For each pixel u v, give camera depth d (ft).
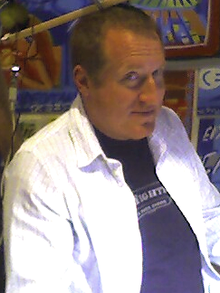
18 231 3.11
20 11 4.14
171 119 3.89
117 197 3.32
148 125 3.25
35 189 3.08
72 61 3.30
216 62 5.29
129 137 3.35
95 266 3.31
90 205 3.22
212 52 5.26
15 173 3.17
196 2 5.16
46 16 5.09
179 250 3.66
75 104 3.46
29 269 3.07
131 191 3.46
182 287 3.67
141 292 3.52
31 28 4.01
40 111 5.33
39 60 5.21
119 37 3.06
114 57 3.06
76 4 5.08
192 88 5.36
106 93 3.16
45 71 5.24
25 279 3.07
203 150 5.54
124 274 3.32
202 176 4.02
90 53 3.13
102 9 3.22
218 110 5.44
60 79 5.26
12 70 4.50
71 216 3.18
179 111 5.42
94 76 3.17
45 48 5.19
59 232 3.12
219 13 5.16
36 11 5.09
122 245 3.31
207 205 4.10
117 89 3.12
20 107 5.30
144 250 3.53
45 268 3.07
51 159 3.18
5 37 4.12
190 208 3.76
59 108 5.34
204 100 5.40
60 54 5.20
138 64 3.06
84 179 3.24
